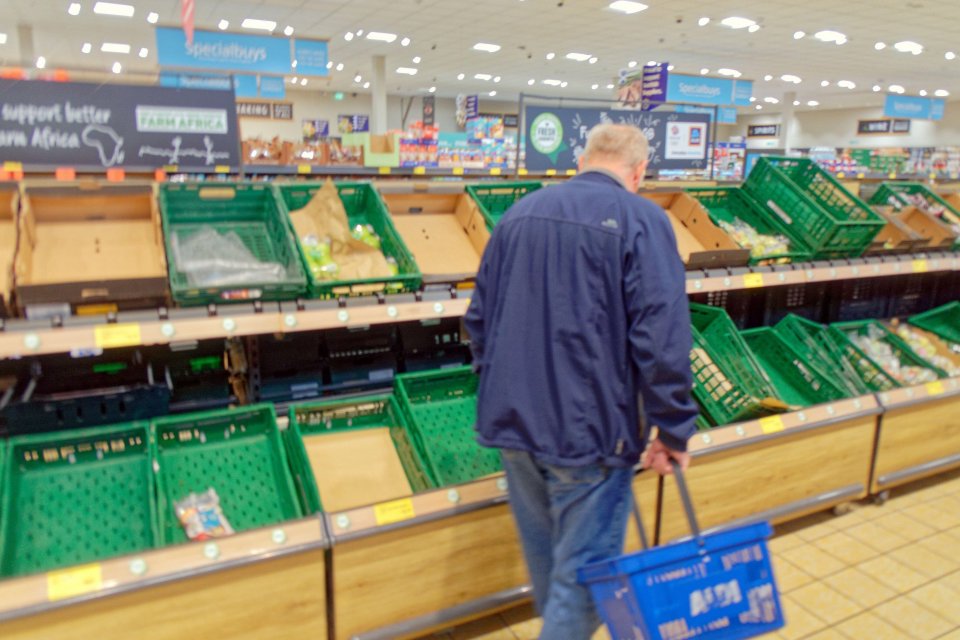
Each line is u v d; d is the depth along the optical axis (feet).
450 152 30.78
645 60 59.47
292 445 7.91
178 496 7.23
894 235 12.81
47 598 5.56
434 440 8.62
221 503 7.34
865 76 64.90
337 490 7.84
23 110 7.57
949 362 12.51
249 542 6.37
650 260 5.63
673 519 8.95
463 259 9.36
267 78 44.65
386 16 43.24
